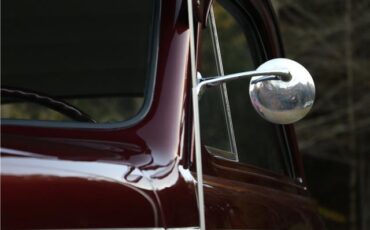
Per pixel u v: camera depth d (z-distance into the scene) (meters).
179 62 3.27
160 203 2.86
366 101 20.62
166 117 3.15
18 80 4.15
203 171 3.34
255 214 3.64
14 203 2.62
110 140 3.02
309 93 3.30
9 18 3.97
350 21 20.19
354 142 21.12
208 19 3.79
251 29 4.41
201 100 3.54
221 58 3.87
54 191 2.68
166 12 3.37
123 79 3.92
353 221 22.11
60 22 3.90
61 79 4.07
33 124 2.97
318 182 22.36
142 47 3.74
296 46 20.30
